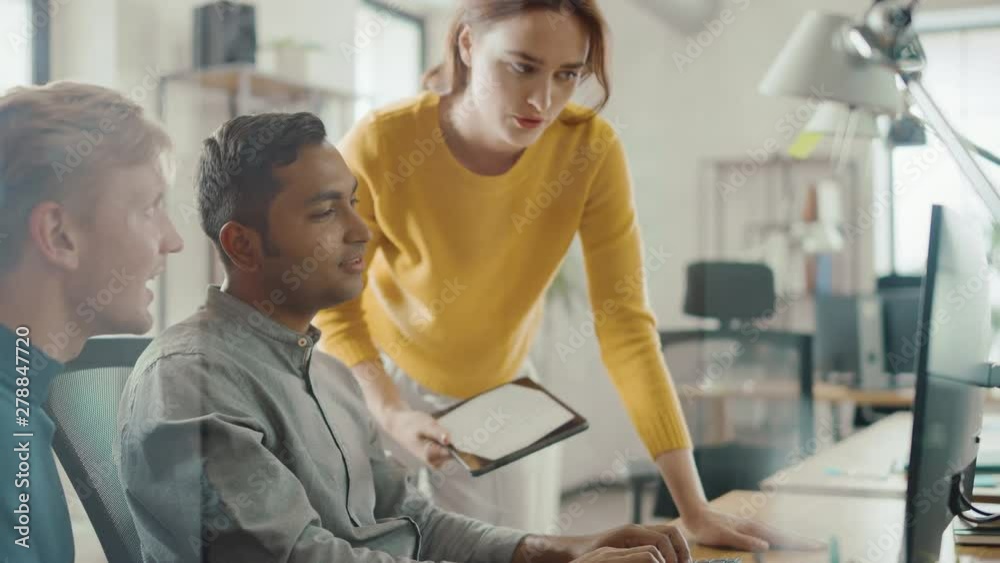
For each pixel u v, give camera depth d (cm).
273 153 100
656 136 335
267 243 100
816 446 260
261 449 89
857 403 262
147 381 91
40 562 90
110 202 97
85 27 211
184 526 88
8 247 93
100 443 93
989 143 362
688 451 142
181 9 223
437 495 157
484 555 105
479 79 138
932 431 83
